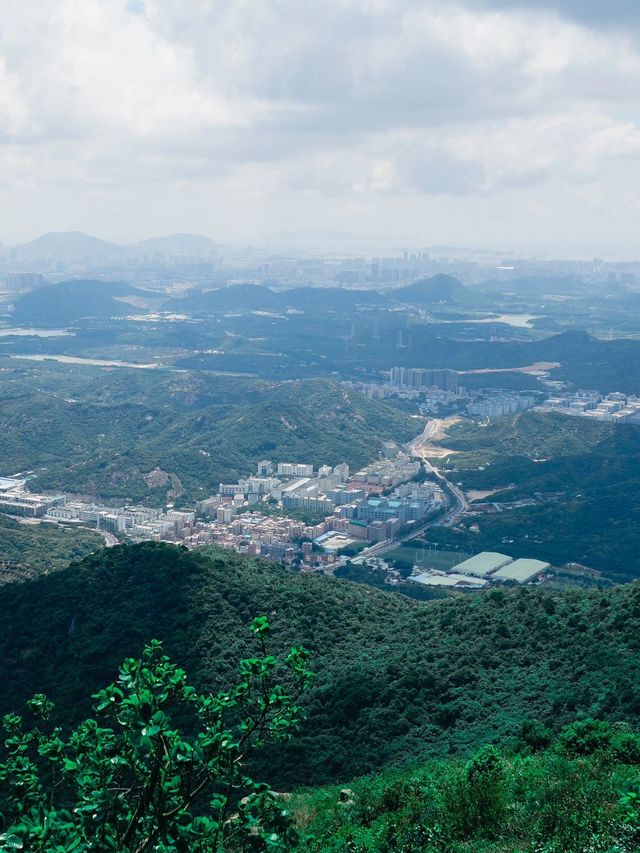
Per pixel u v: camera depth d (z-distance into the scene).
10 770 21.39
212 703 20.83
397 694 76.00
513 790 38.28
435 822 35.50
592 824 30.77
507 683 75.25
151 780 19.66
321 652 93.19
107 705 19.89
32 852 18.09
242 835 20.69
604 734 45.78
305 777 65.94
